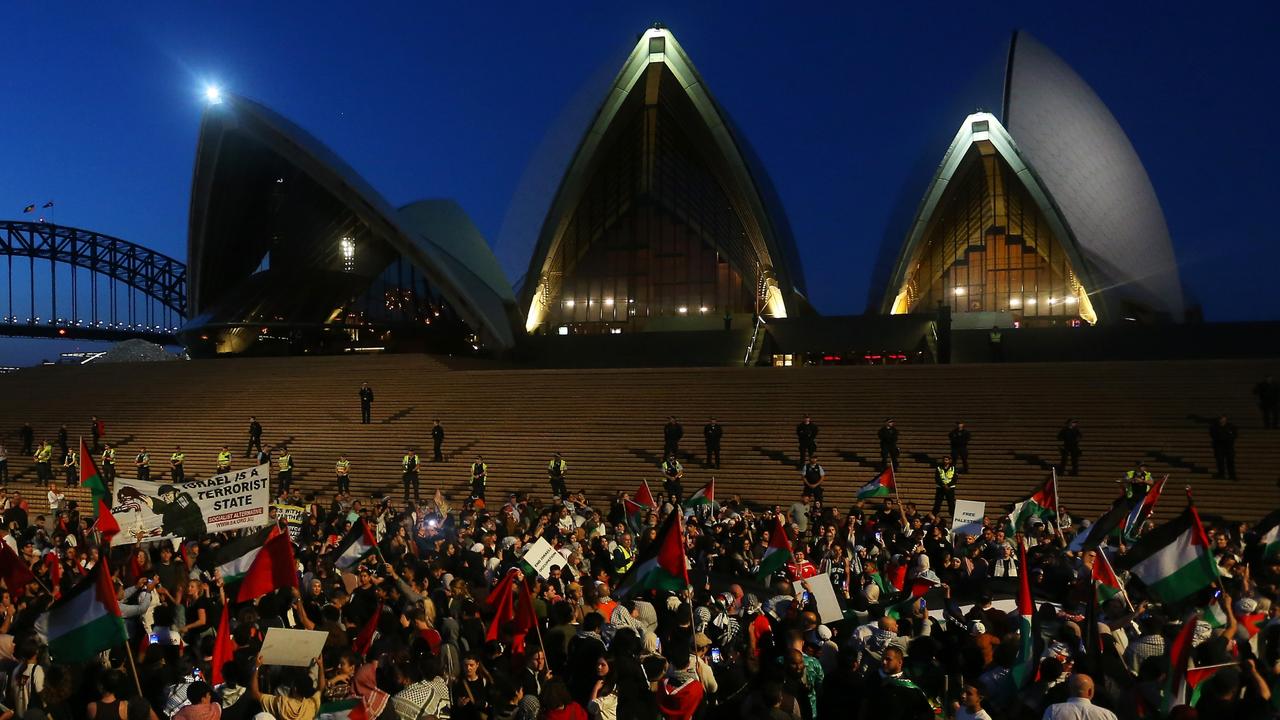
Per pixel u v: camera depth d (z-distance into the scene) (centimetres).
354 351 5328
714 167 5050
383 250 5269
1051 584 1254
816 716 708
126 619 916
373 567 1256
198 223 5288
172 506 1120
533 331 5425
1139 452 2278
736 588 1030
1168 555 812
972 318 4912
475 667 711
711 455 2519
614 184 5438
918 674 725
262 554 898
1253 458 2161
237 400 3472
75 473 2756
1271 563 1086
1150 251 5116
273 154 4909
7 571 882
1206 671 637
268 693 679
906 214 5228
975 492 2216
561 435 2823
